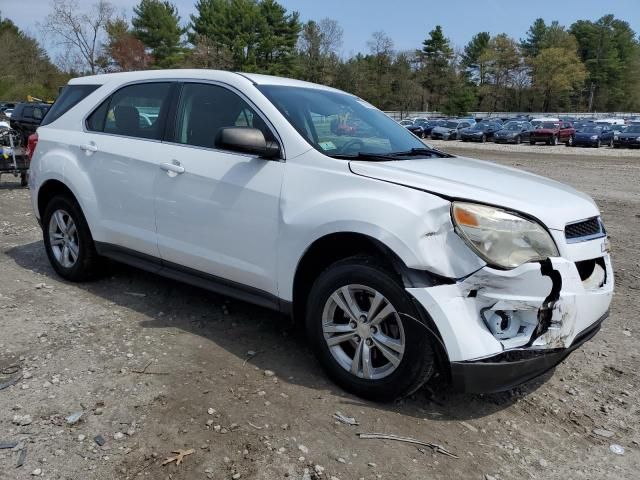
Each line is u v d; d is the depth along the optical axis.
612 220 9.16
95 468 2.48
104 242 4.44
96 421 2.82
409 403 3.15
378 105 75.81
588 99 110.06
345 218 3.02
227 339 3.84
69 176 4.54
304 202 3.24
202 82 3.95
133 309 4.30
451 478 2.56
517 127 39.78
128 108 4.36
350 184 3.12
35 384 3.14
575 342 3.00
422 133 47.50
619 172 18.50
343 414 2.99
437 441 2.83
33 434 2.69
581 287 2.93
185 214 3.82
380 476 2.53
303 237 3.21
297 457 2.62
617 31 111.69
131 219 4.20
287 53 70.75
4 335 3.74
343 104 4.19
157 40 68.44
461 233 2.79
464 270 2.79
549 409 3.22
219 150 3.71
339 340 3.18
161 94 4.15
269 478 2.48
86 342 3.69
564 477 2.64
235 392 3.15
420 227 2.83
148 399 3.03
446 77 86.38
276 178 3.38
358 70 74.56
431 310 2.78
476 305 2.81
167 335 3.86
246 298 3.63
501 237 2.77
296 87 4.03
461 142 42.22
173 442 2.68
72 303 4.38
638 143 32.59
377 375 3.05
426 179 3.01
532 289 2.78
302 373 3.41
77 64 58.31
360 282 3.02
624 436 2.99
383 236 2.88
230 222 3.58
